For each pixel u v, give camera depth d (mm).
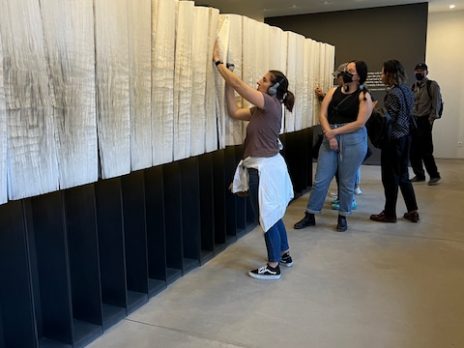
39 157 1657
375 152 7832
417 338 2209
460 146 8547
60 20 1692
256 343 2176
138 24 2133
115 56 1992
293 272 3059
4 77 1493
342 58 8016
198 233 3121
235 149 3568
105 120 1976
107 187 2357
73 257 2264
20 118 1566
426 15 7359
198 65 2662
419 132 5969
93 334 2215
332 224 4199
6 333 1991
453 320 2387
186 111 2586
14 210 1830
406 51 7570
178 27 2439
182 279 2947
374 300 2629
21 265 1883
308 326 2336
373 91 7820
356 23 7844
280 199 2855
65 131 1764
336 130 3762
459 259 3289
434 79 8531
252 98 2689
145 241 2578
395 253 3418
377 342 2176
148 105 2264
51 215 2047
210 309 2531
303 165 5410
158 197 2738
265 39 3488
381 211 4637
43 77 1643
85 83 1837
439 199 5180
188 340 2209
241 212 3826
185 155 2627
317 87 5109
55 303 2129
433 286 2824
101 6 1885
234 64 3000
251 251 3469
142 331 2301
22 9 1538
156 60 2295
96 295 2254
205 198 3258
